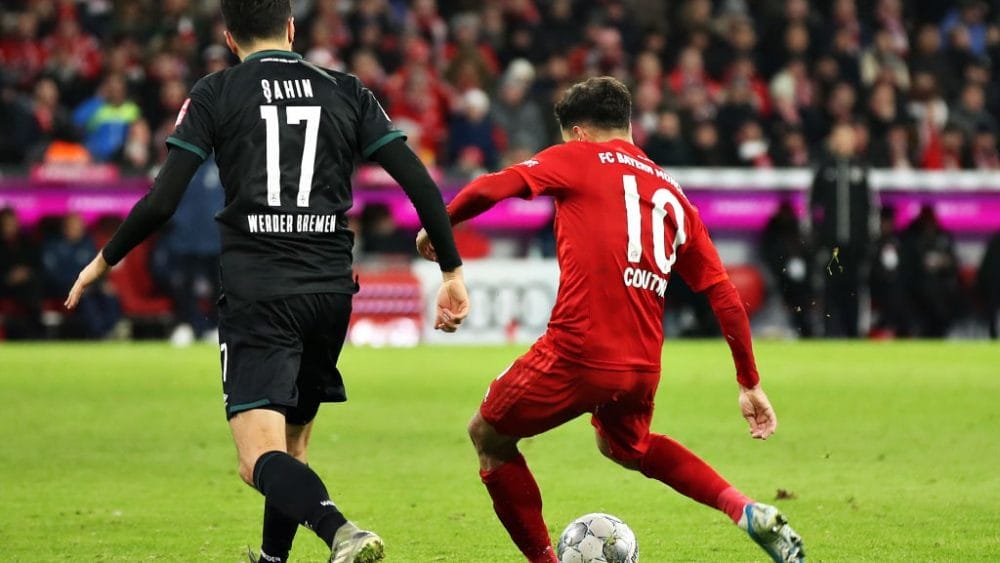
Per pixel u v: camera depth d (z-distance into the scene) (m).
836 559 22.81
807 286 71.31
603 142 20.50
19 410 42.22
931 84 82.31
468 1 86.38
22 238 68.62
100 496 29.03
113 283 69.25
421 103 75.00
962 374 52.66
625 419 20.12
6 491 29.58
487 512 27.33
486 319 68.88
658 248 19.88
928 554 23.19
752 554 23.36
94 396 45.53
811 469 32.22
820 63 82.44
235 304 18.38
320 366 19.22
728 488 19.44
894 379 50.78
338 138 18.89
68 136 73.12
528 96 75.56
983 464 32.88
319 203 18.72
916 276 73.25
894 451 34.78
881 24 90.38
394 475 31.61
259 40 19.31
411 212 69.94
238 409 18.06
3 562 22.77
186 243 67.69
